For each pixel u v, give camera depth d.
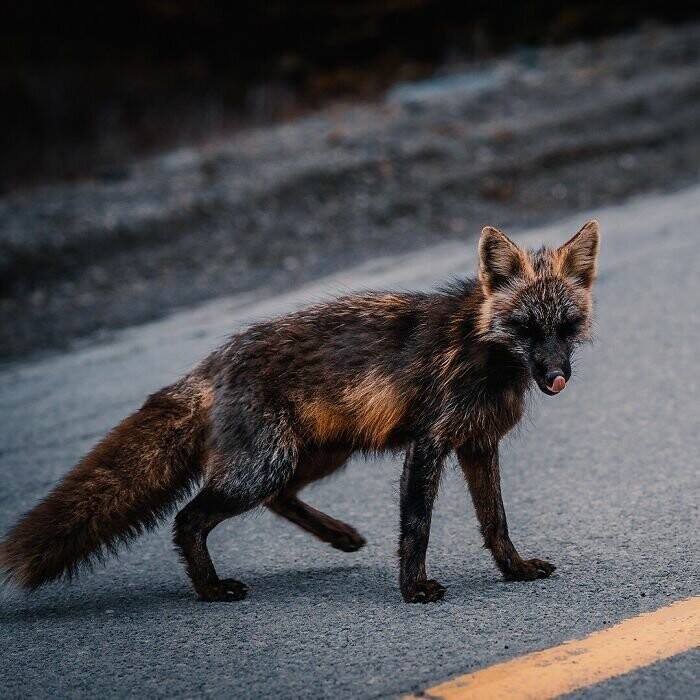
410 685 8.56
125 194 34.47
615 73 44.62
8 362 23.44
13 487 15.62
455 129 38.25
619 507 12.66
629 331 19.50
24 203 34.94
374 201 32.44
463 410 11.47
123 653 9.84
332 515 13.66
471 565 11.72
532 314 11.57
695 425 15.08
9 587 11.63
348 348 11.88
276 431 11.66
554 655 8.87
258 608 10.80
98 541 11.68
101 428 17.75
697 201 28.72
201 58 53.12
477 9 54.97
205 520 11.48
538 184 33.19
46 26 53.28
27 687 9.23
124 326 24.92
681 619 9.34
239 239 30.53
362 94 47.88
